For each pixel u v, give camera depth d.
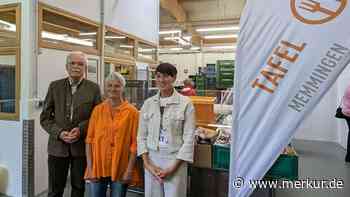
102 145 2.05
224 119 3.23
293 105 1.85
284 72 1.86
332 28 1.76
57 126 2.23
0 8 3.17
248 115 1.96
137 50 5.69
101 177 2.08
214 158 2.40
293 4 1.83
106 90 2.10
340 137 6.12
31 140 3.12
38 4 3.12
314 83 1.80
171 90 1.93
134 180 2.13
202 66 10.64
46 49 3.29
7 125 3.24
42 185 3.30
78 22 3.90
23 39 3.07
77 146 2.25
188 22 8.67
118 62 4.95
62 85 2.28
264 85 1.91
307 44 1.81
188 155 1.86
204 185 2.65
